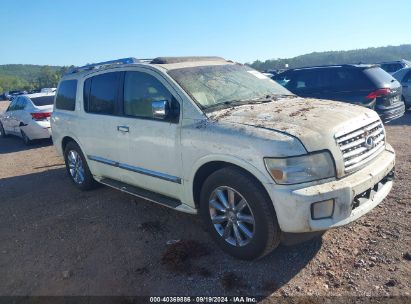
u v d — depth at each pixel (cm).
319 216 316
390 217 426
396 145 760
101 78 529
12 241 457
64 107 626
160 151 423
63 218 511
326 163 322
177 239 419
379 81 870
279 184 316
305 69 971
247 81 479
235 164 344
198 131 375
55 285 354
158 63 465
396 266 337
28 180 738
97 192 607
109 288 341
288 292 316
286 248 381
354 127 352
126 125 470
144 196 464
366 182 337
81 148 581
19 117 1161
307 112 370
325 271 340
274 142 319
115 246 416
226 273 348
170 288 334
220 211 374
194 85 421
